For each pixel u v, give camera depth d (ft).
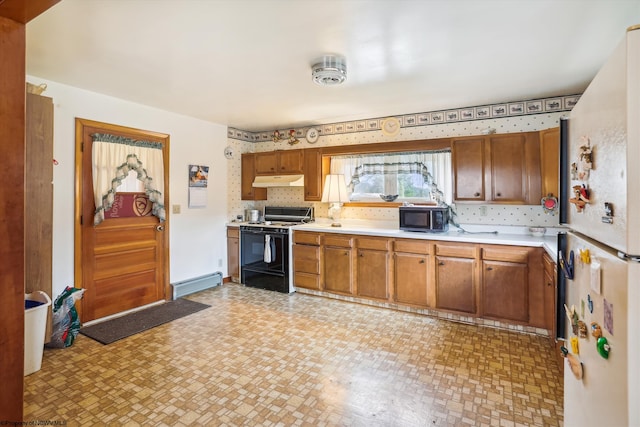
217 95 10.97
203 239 14.74
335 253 13.12
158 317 11.30
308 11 6.00
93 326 10.54
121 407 6.51
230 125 15.72
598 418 3.24
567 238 4.68
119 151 11.34
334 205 14.88
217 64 8.39
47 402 6.66
